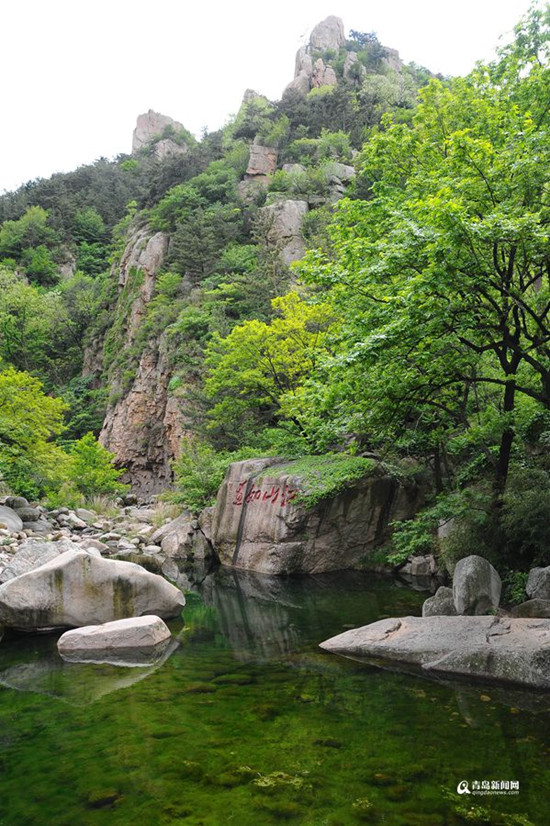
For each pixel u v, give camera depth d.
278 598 10.70
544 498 8.42
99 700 5.60
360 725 4.77
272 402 19.53
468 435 9.85
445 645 6.36
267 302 28.56
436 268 7.28
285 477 13.68
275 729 4.76
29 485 20.25
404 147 13.49
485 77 13.30
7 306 46.09
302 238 38.06
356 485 13.26
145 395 35.25
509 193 8.10
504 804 3.57
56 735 4.79
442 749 4.30
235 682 6.04
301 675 6.18
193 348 30.78
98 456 24.67
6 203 71.50
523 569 8.79
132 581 8.87
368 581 11.82
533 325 10.16
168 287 38.12
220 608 10.06
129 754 4.38
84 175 79.81
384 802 3.62
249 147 55.19
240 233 42.06
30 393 19.34
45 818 3.54
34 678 6.36
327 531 13.16
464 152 8.06
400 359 8.38
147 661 6.96
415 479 13.67
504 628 6.39
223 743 4.53
